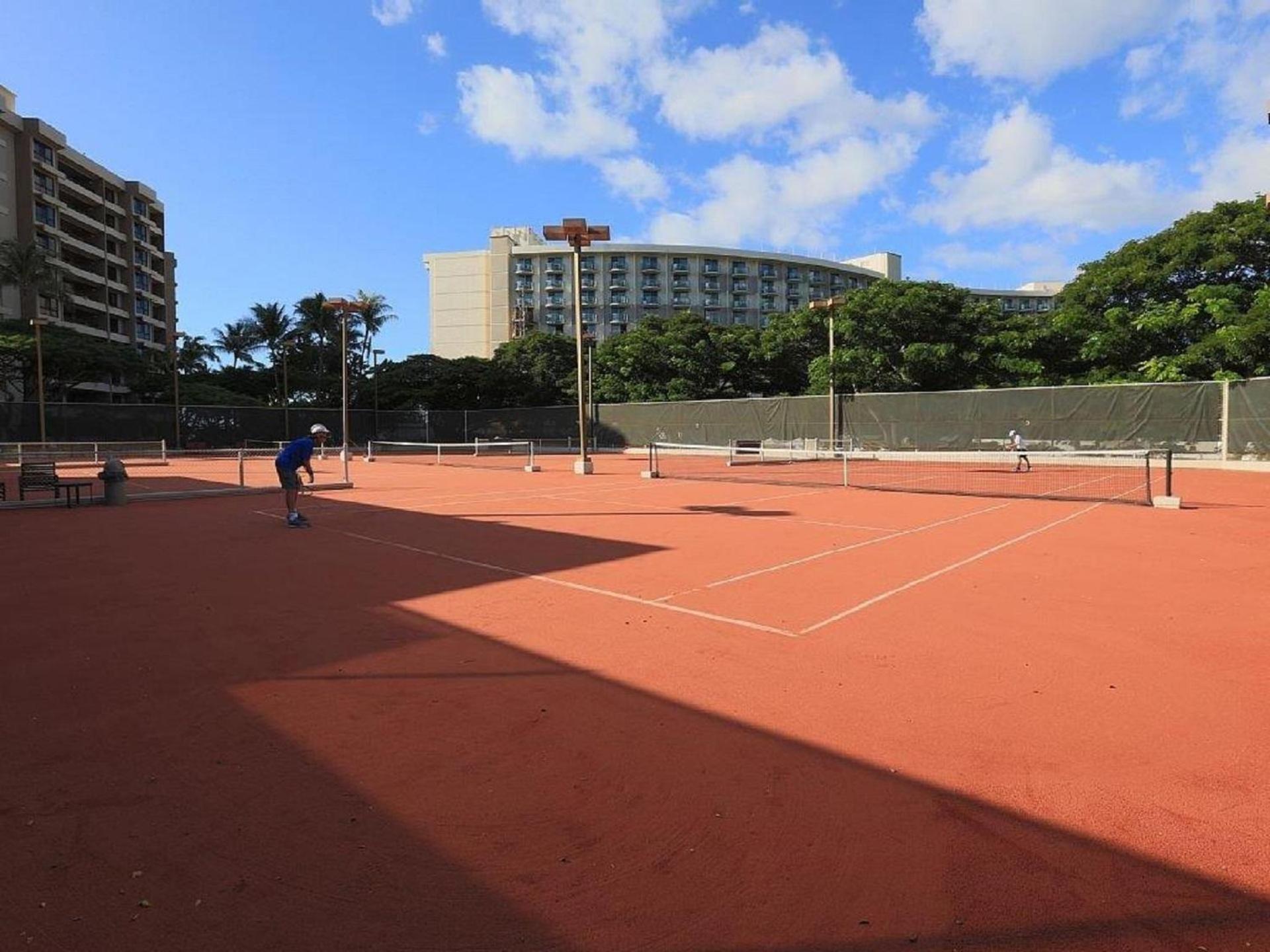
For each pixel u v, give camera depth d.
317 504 16.25
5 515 14.50
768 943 2.51
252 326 80.69
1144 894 2.72
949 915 2.62
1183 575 8.02
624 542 10.46
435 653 5.55
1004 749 3.89
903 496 17.06
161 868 2.95
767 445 35.41
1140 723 4.18
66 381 58.72
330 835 3.17
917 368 34.25
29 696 4.75
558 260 121.62
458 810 3.37
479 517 13.55
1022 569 8.42
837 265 129.50
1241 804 3.32
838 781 3.58
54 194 73.94
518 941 2.53
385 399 61.72
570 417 46.69
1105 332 30.94
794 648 5.59
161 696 4.74
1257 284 29.55
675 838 3.12
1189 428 24.50
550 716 4.39
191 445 49.03
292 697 4.72
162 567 8.93
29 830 3.22
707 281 123.94
